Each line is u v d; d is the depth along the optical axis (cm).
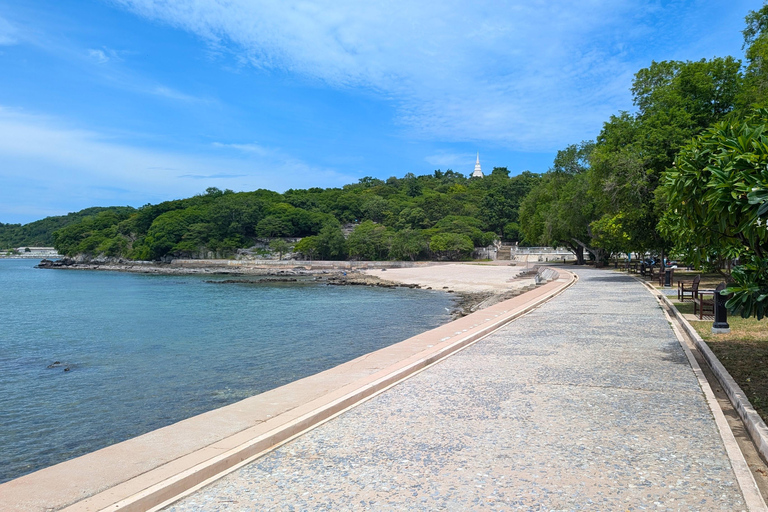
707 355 910
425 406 665
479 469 460
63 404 1266
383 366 905
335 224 13012
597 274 3838
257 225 12888
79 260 14100
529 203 6825
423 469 462
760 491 417
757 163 615
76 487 414
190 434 546
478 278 5778
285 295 4638
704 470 449
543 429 566
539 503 391
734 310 686
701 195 759
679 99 2856
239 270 10331
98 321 2911
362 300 4050
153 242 12525
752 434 535
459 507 387
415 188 15838
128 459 475
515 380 791
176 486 420
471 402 678
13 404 1270
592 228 4669
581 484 425
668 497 398
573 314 1584
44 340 2261
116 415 1172
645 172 2828
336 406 652
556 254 8406
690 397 680
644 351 992
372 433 565
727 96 2794
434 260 10131
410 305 3612
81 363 1756
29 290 5638
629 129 3253
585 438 535
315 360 1697
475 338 1184
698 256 960
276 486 432
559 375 814
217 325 2645
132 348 2027
